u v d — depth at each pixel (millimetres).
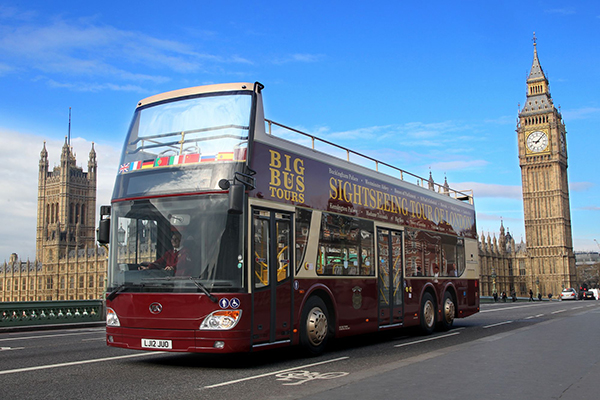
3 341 16453
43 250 184625
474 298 21594
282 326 11203
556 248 159500
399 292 16094
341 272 13398
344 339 17094
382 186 15945
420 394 7773
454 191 22344
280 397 7742
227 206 10203
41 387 8742
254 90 11242
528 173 165375
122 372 10242
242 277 10148
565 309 38062
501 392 7926
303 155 12562
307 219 12328
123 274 10664
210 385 8867
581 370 9820
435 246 18812
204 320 9898
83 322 24938
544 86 166875
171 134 11031
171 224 10438
